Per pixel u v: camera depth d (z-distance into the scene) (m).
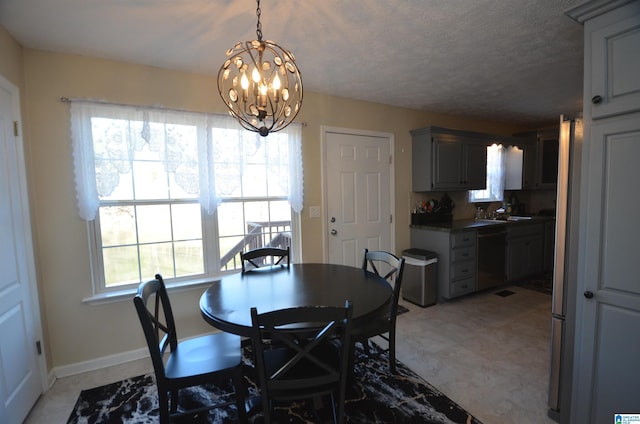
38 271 2.03
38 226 2.07
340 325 1.28
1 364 1.58
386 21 1.80
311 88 2.98
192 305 2.58
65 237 2.16
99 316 2.28
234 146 2.62
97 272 2.31
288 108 1.56
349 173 3.36
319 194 3.18
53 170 2.11
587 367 1.43
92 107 2.15
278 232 3.00
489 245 3.68
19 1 1.53
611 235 1.33
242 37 1.96
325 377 1.30
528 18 1.80
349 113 3.32
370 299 1.63
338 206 3.31
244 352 2.49
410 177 3.83
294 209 2.94
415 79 2.77
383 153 3.59
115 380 2.12
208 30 1.87
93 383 2.09
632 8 1.22
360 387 1.97
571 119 1.56
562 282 1.61
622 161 1.29
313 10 1.68
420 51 2.21
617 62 1.27
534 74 2.69
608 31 1.28
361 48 2.14
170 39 1.97
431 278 3.37
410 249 3.67
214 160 2.55
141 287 1.54
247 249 2.86
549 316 3.07
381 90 3.07
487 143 4.09
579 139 1.52
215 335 1.89
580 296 1.45
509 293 3.79
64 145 2.13
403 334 2.71
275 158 2.83
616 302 1.33
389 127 3.62
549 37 2.03
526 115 4.19
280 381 1.27
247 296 1.71
